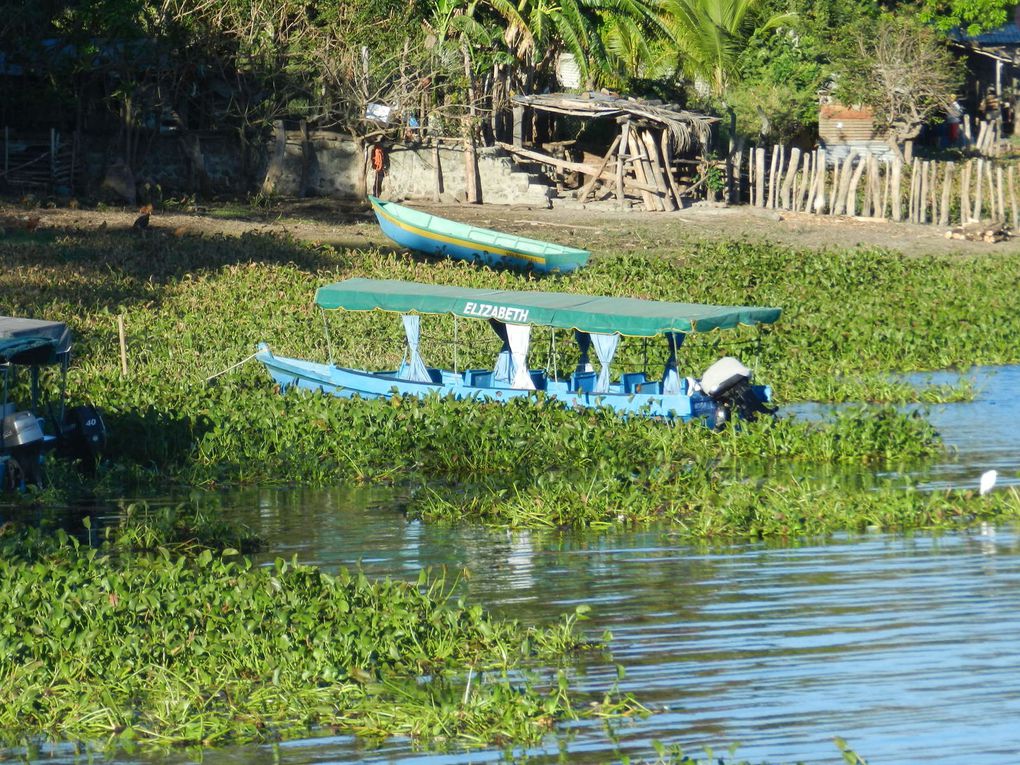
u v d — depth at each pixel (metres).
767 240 131.50
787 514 51.81
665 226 136.38
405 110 140.38
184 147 135.88
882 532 51.62
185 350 85.44
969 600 42.19
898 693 34.50
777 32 176.50
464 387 72.88
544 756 31.03
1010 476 60.69
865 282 115.12
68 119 137.62
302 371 76.31
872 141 177.25
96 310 93.56
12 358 59.91
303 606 37.94
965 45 191.12
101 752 31.55
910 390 79.25
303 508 56.38
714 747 31.42
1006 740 31.59
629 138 145.75
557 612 41.56
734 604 42.09
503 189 144.00
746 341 89.81
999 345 94.94
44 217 120.94
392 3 139.25
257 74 136.12
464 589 44.12
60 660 35.41
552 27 148.88
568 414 67.88
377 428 65.50
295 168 139.62
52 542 47.59
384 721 32.59
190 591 39.53
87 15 125.06
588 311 69.56
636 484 57.44
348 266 112.06
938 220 150.38
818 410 77.06
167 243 114.25
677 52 158.62
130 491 59.53
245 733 32.25
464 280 108.38
